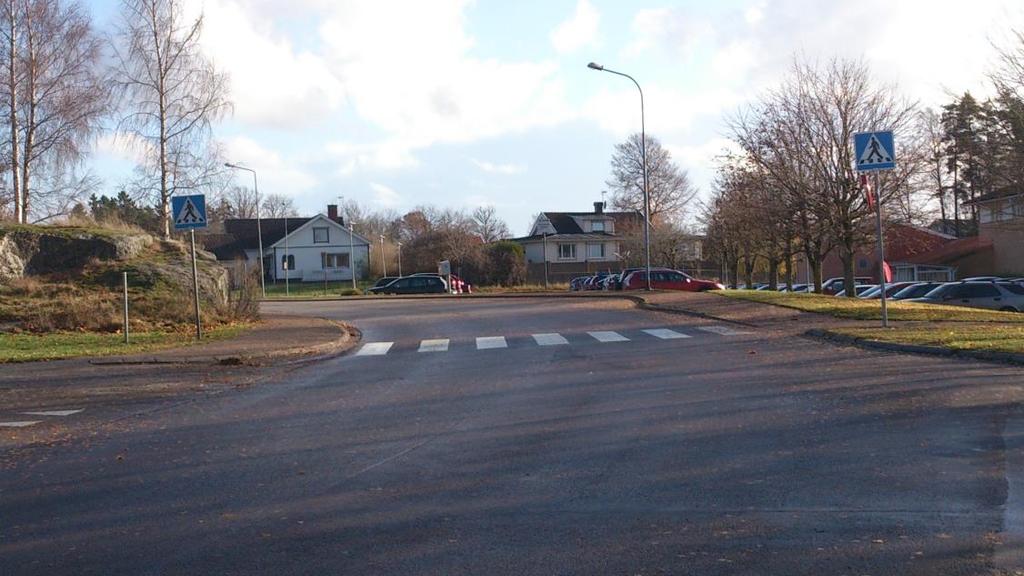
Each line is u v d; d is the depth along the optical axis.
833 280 47.72
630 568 5.36
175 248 30.50
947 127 38.12
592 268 81.38
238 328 24.70
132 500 7.32
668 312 27.14
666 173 80.81
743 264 68.94
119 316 24.06
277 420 11.08
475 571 5.39
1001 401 10.22
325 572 5.45
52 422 11.38
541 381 13.70
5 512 7.06
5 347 19.84
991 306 28.97
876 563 5.31
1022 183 27.80
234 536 6.24
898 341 15.90
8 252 26.78
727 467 7.76
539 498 7.00
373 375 15.42
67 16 34.78
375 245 78.50
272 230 81.00
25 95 34.34
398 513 6.71
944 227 64.06
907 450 8.11
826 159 33.44
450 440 9.39
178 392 13.97
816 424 9.43
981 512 6.23
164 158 36.56
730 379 12.98
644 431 9.45
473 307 33.88
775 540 5.79
